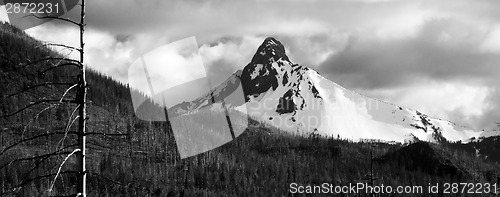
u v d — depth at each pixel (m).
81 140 11.27
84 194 11.23
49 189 10.73
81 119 11.21
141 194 11.90
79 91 11.10
